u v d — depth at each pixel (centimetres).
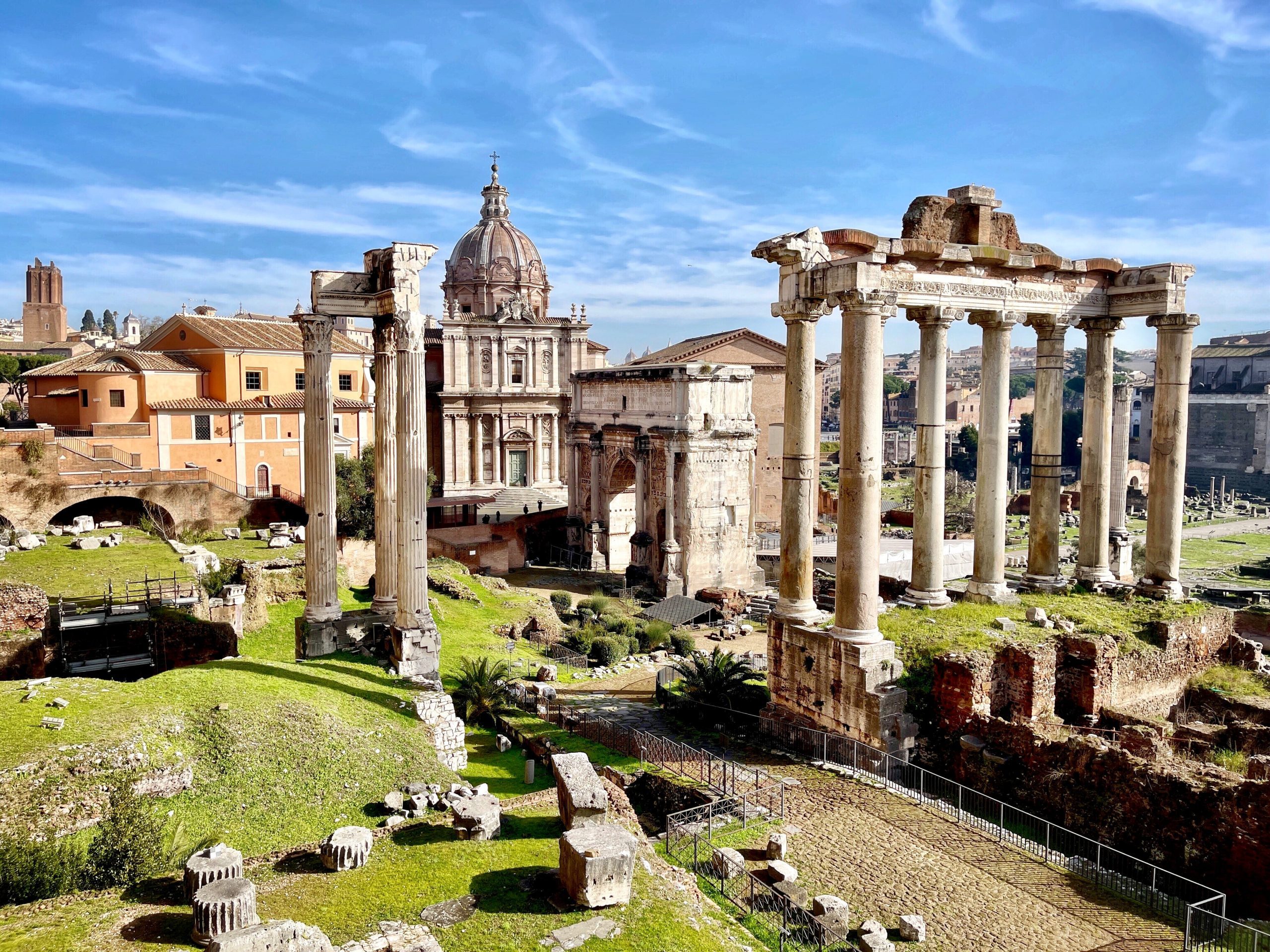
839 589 2897
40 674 3219
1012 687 2836
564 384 9962
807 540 3122
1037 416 3650
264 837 2152
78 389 6850
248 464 7112
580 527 8531
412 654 3195
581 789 1967
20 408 9256
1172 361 3478
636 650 5212
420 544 3222
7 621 3216
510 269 10494
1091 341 3719
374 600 3491
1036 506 3697
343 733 2570
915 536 3419
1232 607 7594
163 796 2180
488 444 9762
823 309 3056
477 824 2034
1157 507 3562
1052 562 3694
